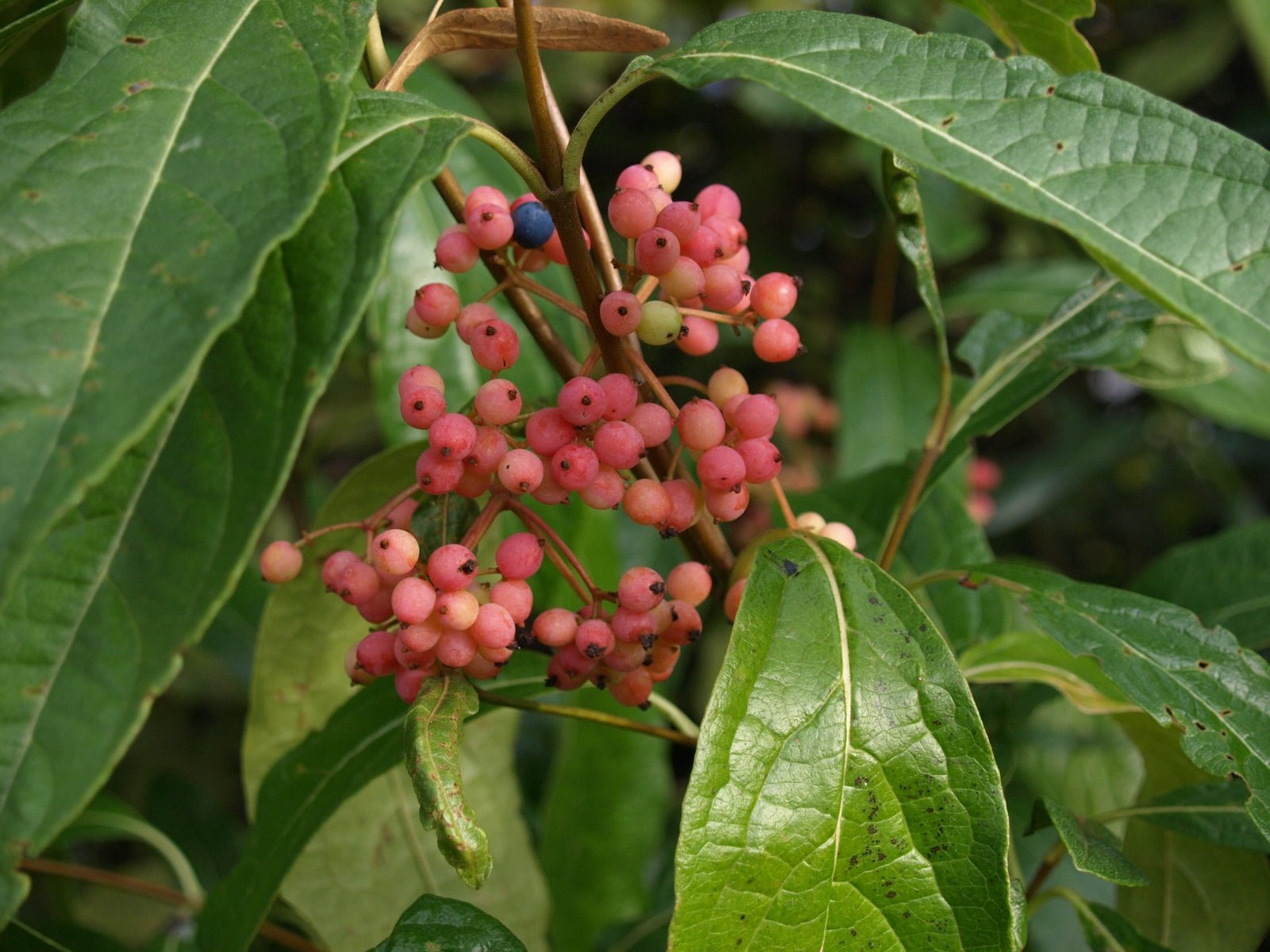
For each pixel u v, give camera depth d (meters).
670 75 0.29
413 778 0.29
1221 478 0.91
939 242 0.76
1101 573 0.98
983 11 0.37
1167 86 0.80
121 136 0.27
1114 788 0.47
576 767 0.51
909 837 0.29
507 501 0.31
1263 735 0.32
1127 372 0.44
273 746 0.41
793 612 0.30
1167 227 0.27
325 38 0.28
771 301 0.32
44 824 0.24
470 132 0.28
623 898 0.51
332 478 0.94
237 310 0.24
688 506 0.31
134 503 0.25
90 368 0.24
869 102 0.28
